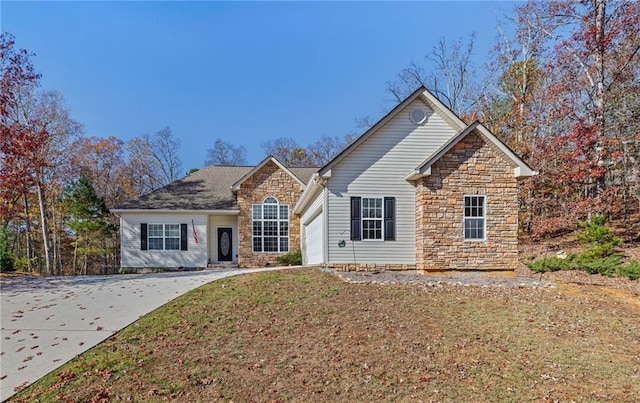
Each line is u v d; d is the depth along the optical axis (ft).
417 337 24.25
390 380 19.30
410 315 27.99
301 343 23.26
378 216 47.98
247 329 25.54
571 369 21.09
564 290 36.35
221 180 86.79
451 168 45.55
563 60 71.72
